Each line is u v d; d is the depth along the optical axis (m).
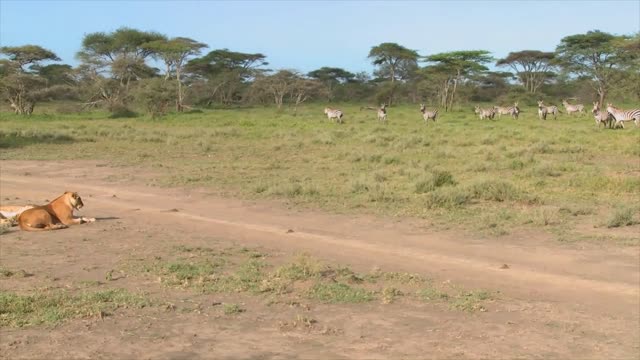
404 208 12.90
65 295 6.82
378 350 5.46
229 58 79.12
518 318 6.44
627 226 11.16
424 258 9.07
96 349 5.34
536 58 81.38
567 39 60.41
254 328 5.96
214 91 77.69
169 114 58.00
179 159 22.52
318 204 13.50
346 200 13.91
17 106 58.41
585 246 9.77
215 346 5.47
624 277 8.08
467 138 29.61
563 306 6.89
